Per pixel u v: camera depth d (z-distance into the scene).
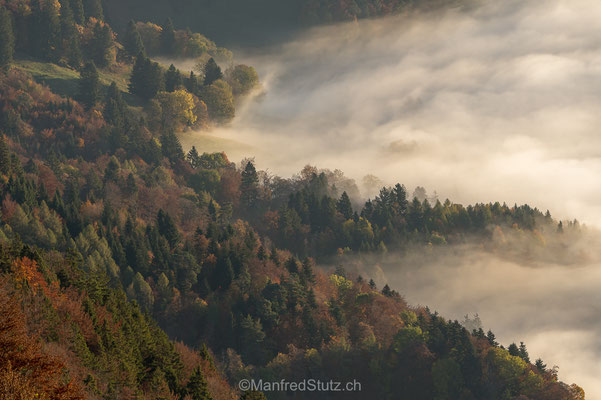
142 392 125.06
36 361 81.62
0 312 90.50
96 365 120.56
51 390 80.06
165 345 149.12
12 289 125.12
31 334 114.75
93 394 111.44
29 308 120.44
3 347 82.81
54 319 122.81
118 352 129.75
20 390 76.12
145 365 136.88
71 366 112.94
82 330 131.38
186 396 130.75
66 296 141.12
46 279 146.12
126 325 142.00
